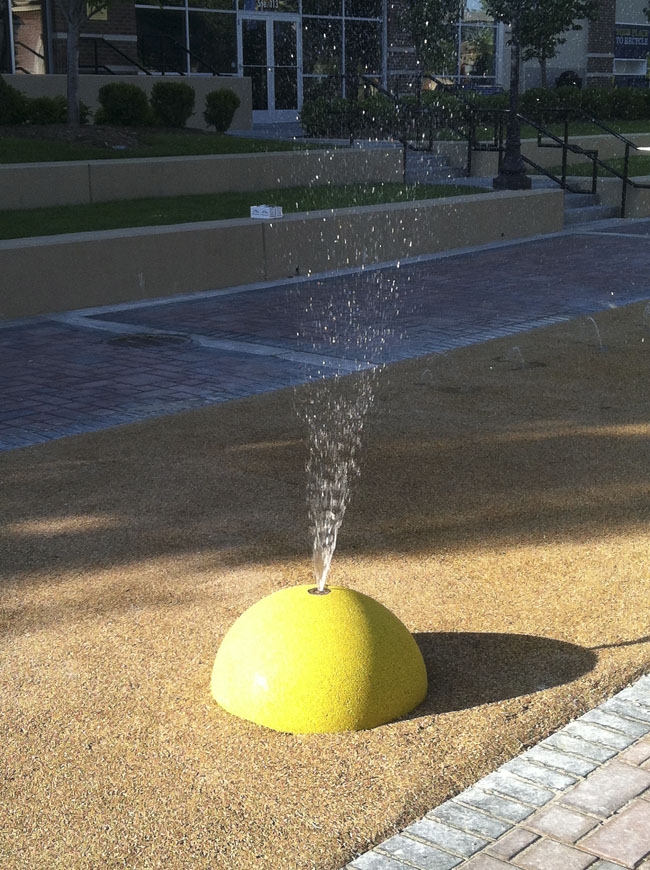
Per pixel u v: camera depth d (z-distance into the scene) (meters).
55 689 3.95
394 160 21.47
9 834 3.10
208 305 12.50
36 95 22.53
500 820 3.10
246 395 8.34
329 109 24.91
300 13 29.17
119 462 6.66
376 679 3.66
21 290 11.80
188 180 18.28
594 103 31.98
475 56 34.06
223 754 3.50
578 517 5.68
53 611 4.62
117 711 3.78
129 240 12.75
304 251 14.81
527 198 18.30
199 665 4.12
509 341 10.16
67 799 3.26
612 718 3.67
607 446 6.91
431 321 11.23
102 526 5.60
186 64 27.53
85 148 18.86
